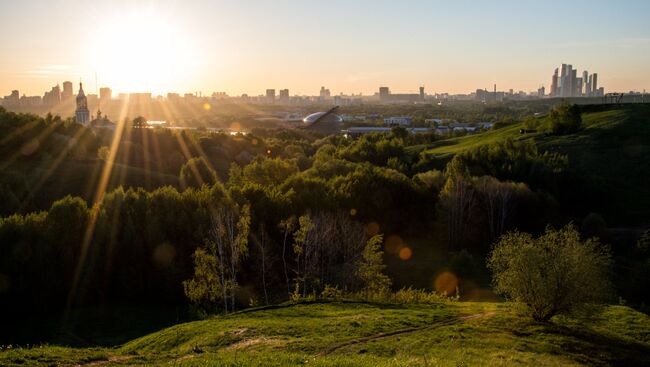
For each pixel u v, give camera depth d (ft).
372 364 73.72
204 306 171.12
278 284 207.51
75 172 350.02
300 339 104.73
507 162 320.09
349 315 127.65
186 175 356.18
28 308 181.47
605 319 126.00
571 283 113.50
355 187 264.11
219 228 175.42
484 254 252.01
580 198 295.69
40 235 190.39
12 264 180.04
